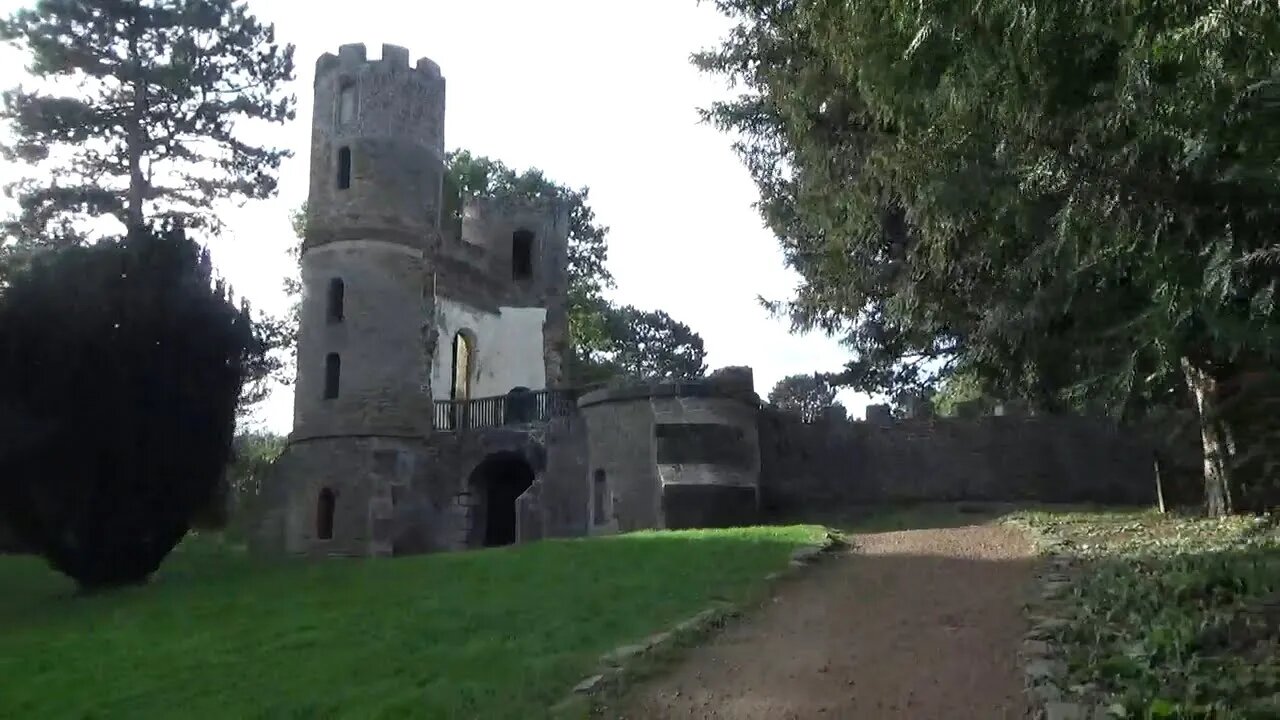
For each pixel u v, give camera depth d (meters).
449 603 13.80
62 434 19.28
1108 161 10.17
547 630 11.74
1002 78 10.09
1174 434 22.45
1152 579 12.25
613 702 9.09
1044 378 17.16
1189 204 9.88
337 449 31.69
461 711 8.76
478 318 37.97
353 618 13.21
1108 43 9.43
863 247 20.59
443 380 35.56
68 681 10.76
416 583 16.08
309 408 32.50
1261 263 9.13
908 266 19.02
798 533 19.42
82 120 32.50
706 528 23.30
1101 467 27.97
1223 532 16.30
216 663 11.12
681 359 73.38
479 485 32.22
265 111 35.44
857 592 13.70
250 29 34.59
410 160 34.22
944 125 11.92
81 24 32.75
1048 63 9.70
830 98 17.64
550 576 15.64
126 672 11.02
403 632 12.03
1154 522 18.83
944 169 12.55
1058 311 14.18
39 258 20.47
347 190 33.59
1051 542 16.81
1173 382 15.54
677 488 24.75
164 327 20.00
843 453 28.55
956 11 9.05
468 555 19.86
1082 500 27.72
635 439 26.80
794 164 23.36
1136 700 7.76
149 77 33.28
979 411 29.55
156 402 19.97
